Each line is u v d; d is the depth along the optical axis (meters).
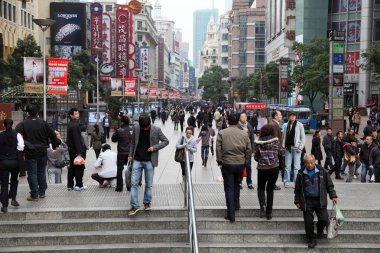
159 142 10.37
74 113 12.12
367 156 16.70
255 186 13.05
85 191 12.17
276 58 87.75
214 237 9.45
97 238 9.39
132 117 49.91
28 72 22.06
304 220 9.21
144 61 116.06
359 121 36.12
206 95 132.25
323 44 51.59
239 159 9.74
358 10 63.41
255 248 9.12
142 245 9.26
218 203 10.76
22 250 8.97
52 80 22.38
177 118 46.06
